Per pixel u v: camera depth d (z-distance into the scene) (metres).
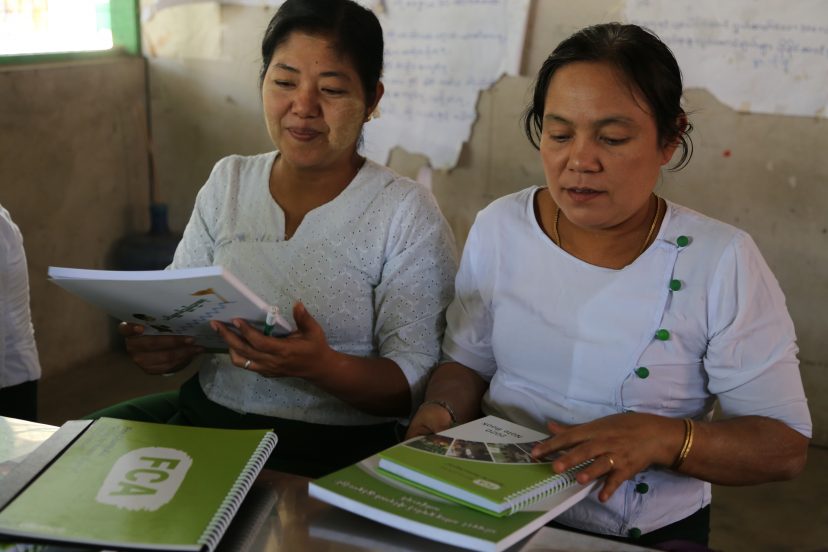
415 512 0.99
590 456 1.10
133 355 1.51
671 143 1.23
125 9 3.63
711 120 2.94
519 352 1.36
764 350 1.23
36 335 3.30
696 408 1.32
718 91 2.91
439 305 1.56
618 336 1.28
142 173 3.77
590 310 1.29
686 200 3.04
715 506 2.65
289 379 1.55
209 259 1.66
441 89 3.28
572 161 1.19
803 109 2.83
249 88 3.59
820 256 2.91
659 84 1.17
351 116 1.52
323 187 1.60
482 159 3.28
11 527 0.94
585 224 1.23
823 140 2.83
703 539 1.33
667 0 2.90
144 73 3.71
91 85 3.43
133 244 3.59
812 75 2.79
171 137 3.76
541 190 1.39
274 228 1.60
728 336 1.23
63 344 3.44
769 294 1.25
